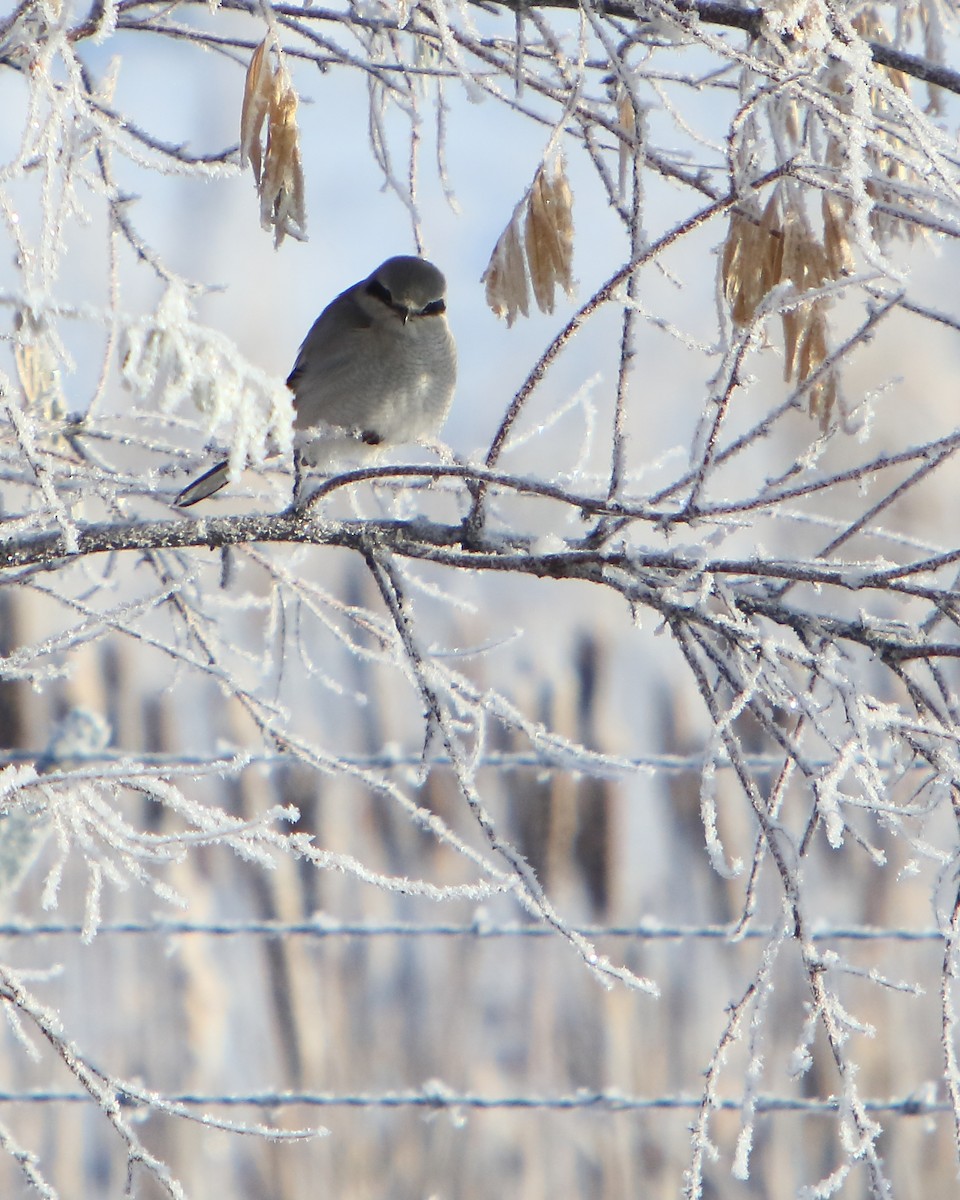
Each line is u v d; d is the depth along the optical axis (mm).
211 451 6219
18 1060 11555
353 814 12875
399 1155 11633
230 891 12352
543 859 13047
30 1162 5457
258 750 9039
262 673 7336
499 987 12211
